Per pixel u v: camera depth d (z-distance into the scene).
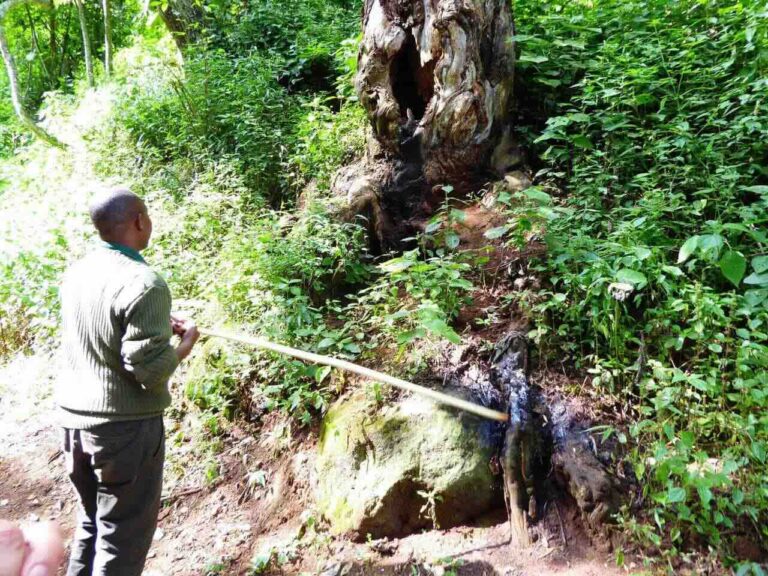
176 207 5.23
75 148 7.02
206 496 3.36
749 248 3.20
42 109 8.86
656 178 3.67
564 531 2.64
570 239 3.36
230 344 3.60
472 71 4.27
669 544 2.46
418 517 2.85
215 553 3.01
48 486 3.75
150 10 8.62
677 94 4.17
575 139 4.07
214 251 4.64
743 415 2.58
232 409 3.65
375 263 4.24
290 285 3.89
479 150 4.44
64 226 5.32
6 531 0.96
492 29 4.41
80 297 2.29
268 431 3.47
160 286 2.24
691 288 2.80
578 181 4.04
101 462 2.27
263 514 3.17
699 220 3.46
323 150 5.12
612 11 5.22
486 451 2.82
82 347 2.29
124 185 5.68
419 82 4.52
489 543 2.69
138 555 2.39
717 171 3.43
